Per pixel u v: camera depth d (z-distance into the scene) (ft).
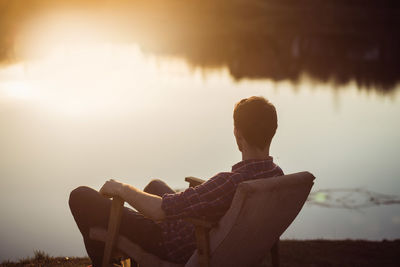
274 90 58.54
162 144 31.58
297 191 8.46
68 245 15.28
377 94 60.44
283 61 90.89
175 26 133.59
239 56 92.84
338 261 13.16
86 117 39.68
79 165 25.94
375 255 13.87
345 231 17.26
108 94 51.29
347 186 23.43
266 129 8.14
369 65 98.22
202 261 8.09
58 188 21.83
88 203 9.12
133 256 8.94
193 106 46.24
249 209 7.72
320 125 39.99
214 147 31.09
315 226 17.95
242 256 8.69
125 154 28.73
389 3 163.22
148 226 9.01
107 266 8.87
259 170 8.20
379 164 28.19
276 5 153.89
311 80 70.79
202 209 7.91
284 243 14.92
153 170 25.11
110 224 8.74
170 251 8.79
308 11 148.25
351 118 43.68
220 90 56.13
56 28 118.52
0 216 17.97
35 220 17.70
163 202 7.99
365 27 136.77
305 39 114.21
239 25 133.18
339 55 108.37
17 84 53.16
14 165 25.64
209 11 149.18
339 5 157.99
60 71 65.05
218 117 41.50
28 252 14.55
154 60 82.79
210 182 7.99
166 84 59.11
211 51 98.99
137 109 44.11
